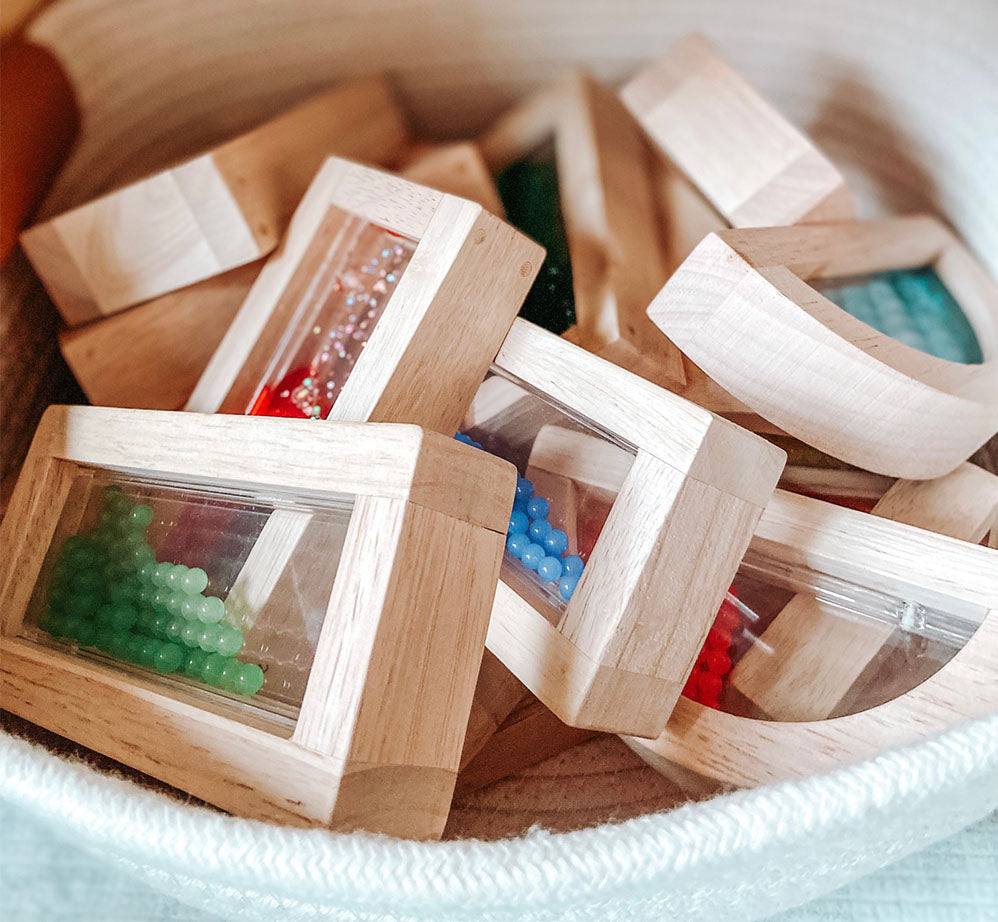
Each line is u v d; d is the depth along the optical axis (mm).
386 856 224
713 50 389
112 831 233
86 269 356
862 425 291
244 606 270
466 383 296
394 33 441
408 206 304
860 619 299
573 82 405
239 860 224
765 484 272
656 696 278
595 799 322
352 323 334
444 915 230
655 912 243
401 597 242
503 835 312
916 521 315
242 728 250
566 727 323
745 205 372
